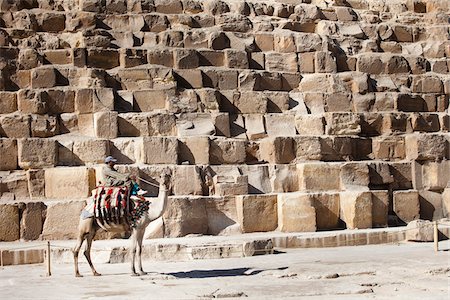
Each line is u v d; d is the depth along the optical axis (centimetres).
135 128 2477
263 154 2533
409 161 2659
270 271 1653
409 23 3253
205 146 2434
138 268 1664
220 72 2717
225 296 1345
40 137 2412
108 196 1630
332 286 1439
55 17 2725
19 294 1411
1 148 2319
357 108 2795
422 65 3042
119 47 2720
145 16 2825
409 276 1559
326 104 2772
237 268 1734
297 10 3050
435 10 3316
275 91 2756
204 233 2238
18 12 2714
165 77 2641
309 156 2527
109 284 1520
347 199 2373
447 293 1352
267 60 2853
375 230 2286
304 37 2906
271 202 2322
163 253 1941
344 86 2825
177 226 2188
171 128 2495
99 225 1644
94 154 2362
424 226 2259
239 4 2988
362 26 3103
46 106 2456
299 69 2872
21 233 2145
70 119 2462
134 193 1658
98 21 2778
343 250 2081
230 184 2338
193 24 2875
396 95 2853
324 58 2878
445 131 2834
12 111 2452
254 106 2677
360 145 2669
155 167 2305
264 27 2925
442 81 2989
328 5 3145
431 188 2639
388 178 2552
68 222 2172
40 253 1983
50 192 2267
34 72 2530
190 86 2677
